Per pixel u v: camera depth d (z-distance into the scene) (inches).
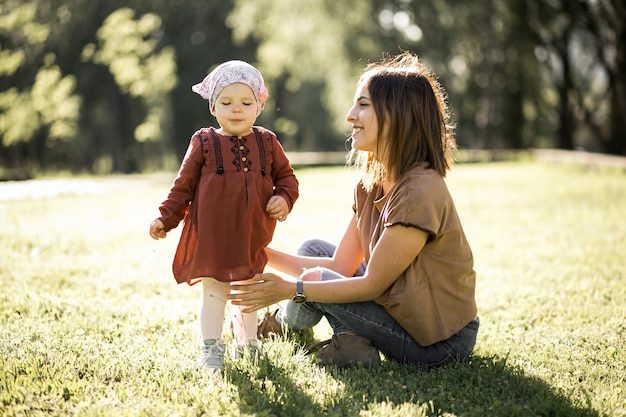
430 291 130.1
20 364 130.5
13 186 612.4
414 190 125.4
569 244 290.2
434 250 129.0
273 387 121.1
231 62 137.4
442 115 135.5
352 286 128.3
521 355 144.9
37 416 109.7
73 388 119.1
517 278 223.5
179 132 1505.9
